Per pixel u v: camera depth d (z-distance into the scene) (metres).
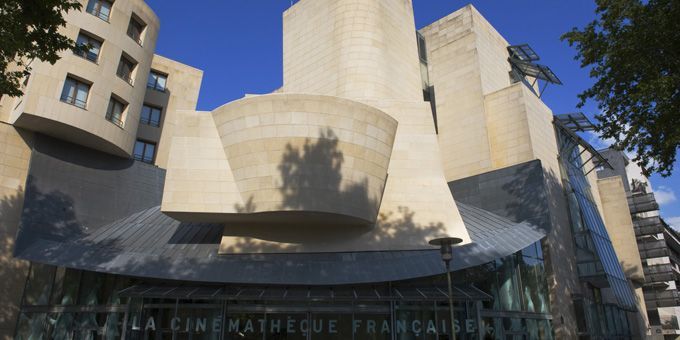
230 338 20.09
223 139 22.86
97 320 22.98
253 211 22.11
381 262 22.42
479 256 23.25
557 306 28.09
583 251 33.16
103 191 30.34
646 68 18.59
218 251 23.25
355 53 34.22
